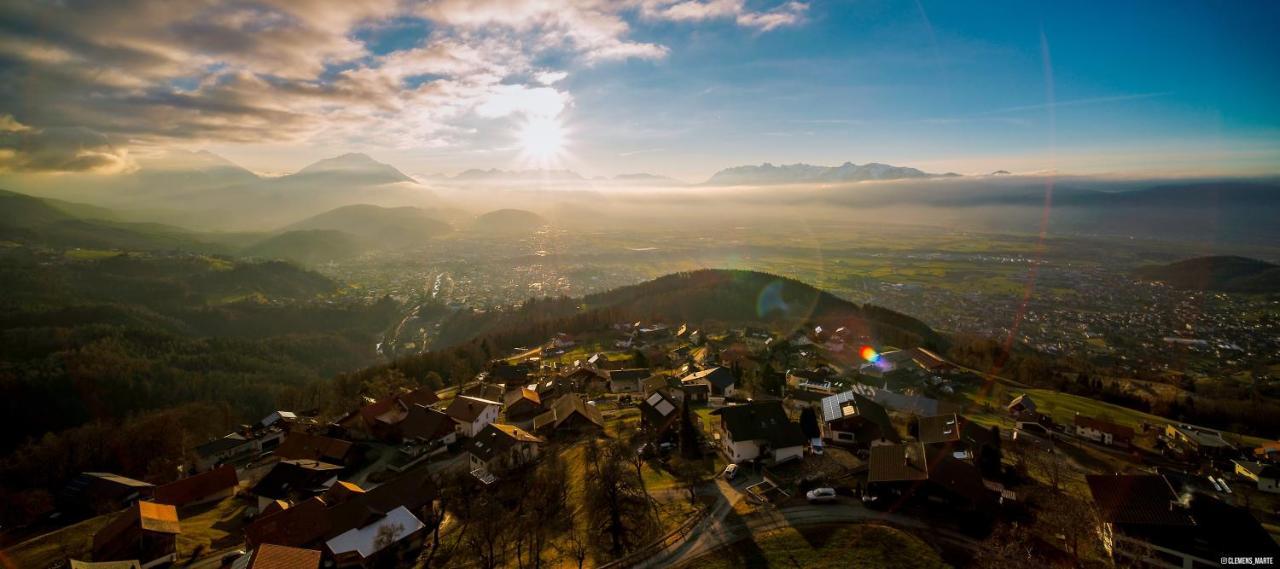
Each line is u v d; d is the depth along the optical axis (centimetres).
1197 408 10488
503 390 11800
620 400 10275
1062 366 15438
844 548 4400
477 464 7475
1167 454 7762
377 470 8100
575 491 6162
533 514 5441
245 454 9325
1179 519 4306
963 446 6206
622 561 4531
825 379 10756
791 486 5584
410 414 9250
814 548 4447
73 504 7281
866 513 4934
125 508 7256
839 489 5359
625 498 5331
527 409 9950
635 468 6256
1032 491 5419
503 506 6094
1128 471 6856
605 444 7550
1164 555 4209
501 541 5266
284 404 13238
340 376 13962
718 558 4456
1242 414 10188
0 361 16212
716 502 5369
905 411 9106
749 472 6006
